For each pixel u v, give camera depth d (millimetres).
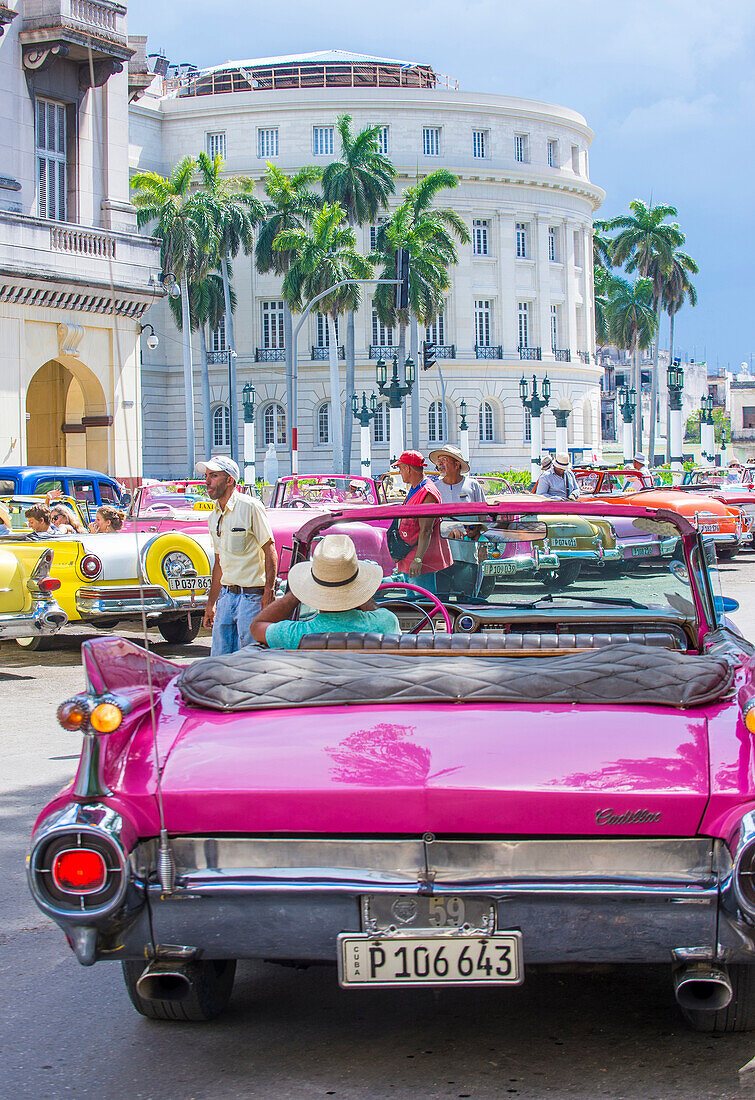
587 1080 3182
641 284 81250
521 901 2883
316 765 3035
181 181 57781
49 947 4441
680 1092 3104
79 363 33594
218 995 3621
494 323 77188
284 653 3711
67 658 12617
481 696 3334
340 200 61531
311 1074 3256
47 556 10812
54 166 32906
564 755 3029
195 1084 3217
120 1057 3406
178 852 3016
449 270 75375
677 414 68000
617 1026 3533
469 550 4781
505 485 17797
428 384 74750
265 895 2920
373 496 18344
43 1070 3328
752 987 3205
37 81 31828
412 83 81750
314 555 4215
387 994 3830
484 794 2916
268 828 2994
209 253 57906
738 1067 3248
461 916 2914
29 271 31141
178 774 3047
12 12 30344
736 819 2850
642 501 19266
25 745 8156
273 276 73375
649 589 4633
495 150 76062
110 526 13695
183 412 74500
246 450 54031
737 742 3074
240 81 80312
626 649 3549
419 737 3131
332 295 58594
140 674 3471
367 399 73062
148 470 73500
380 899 2918
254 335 73625
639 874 2916
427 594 4801
